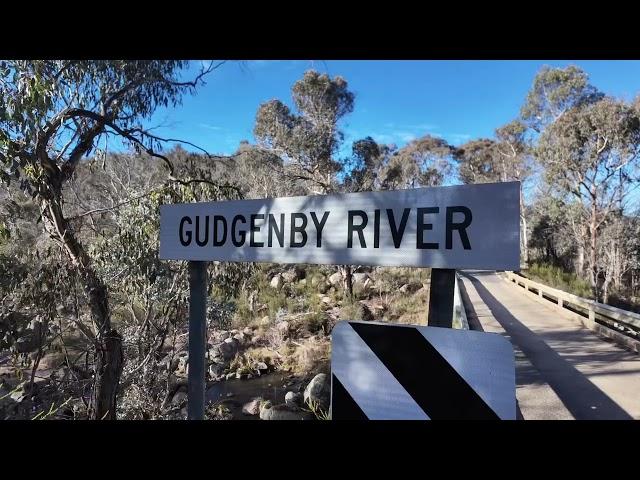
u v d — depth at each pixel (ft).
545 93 112.98
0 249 16.60
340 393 5.65
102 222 21.45
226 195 20.12
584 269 92.53
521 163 127.34
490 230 4.92
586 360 24.31
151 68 17.90
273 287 63.67
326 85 72.54
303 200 6.44
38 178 15.14
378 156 77.56
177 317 20.40
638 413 15.44
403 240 5.49
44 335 17.12
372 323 5.56
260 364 38.99
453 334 5.11
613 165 80.48
